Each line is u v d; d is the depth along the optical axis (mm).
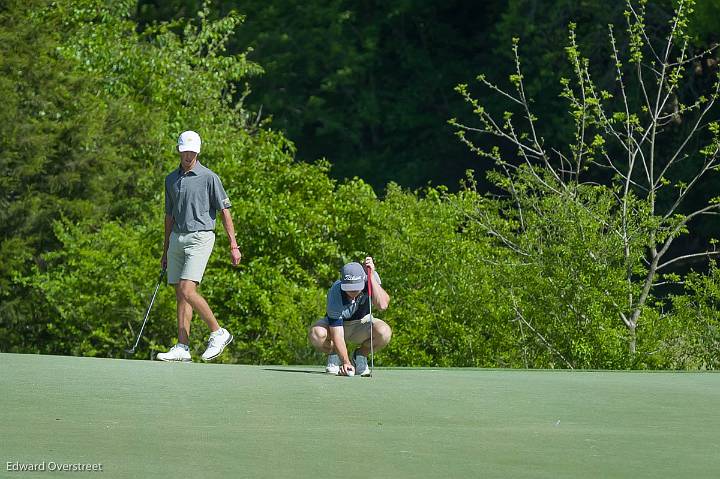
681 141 108812
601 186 54219
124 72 86625
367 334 33094
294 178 66812
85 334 62281
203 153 71875
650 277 52719
